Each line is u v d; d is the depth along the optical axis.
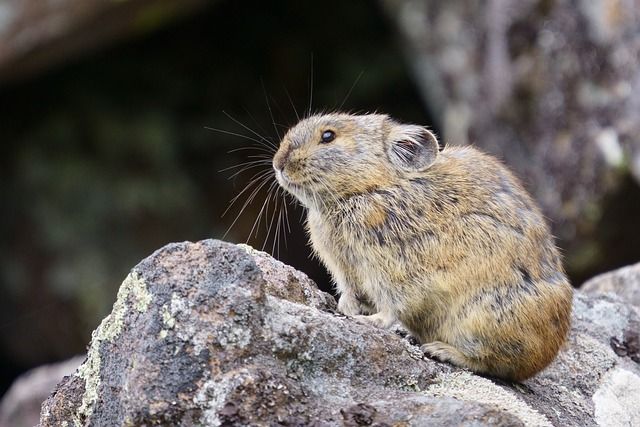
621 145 14.26
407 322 7.74
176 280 6.19
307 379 6.25
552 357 7.47
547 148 15.47
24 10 17.55
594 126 14.76
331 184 8.12
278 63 21.77
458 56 17.34
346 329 6.46
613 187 14.38
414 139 7.91
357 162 8.09
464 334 7.39
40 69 19.08
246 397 5.90
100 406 6.27
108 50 20.80
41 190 20.19
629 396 7.91
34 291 19.86
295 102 21.67
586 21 14.88
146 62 21.09
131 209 20.11
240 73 21.62
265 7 21.89
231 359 6.00
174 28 21.39
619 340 8.58
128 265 19.91
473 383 6.80
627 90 14.23
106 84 20.80
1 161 20.33
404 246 7.66
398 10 18.61
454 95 17.59
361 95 21.59
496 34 16.38
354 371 6.40
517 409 6.55
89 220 20.03
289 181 8.38
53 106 20.55
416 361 6.70
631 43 14.20
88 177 20.19
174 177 20.45
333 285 8.52
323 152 8.20
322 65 21.88
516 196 7.69
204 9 21.05
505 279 7.34
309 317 6.37
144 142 20.47
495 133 16.44
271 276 6.79
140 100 20.89
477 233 7.46
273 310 6.23
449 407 6.07
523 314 7.29
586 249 15.16
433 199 7.65
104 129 20.45
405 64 21.42
